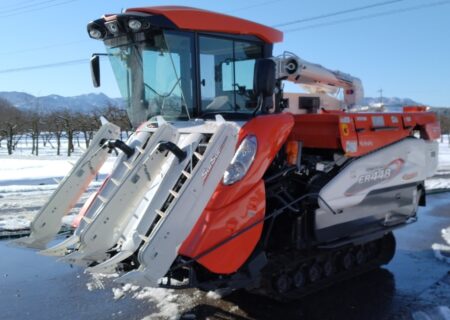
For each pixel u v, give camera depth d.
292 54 5.98
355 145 5.16
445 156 25.44
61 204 4.76
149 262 3.67
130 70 5.10
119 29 4.82
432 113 6.62
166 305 4.97
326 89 7.45
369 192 5.48
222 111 5.12
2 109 53.69
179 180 4.11
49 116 40.88
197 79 4.87
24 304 5.04
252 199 4.36
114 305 5.00
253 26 5.27
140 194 4.17
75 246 4.39
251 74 5.39
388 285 5.68
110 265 3.76
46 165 21.05
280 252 5.02
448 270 6.29
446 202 11.41
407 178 6.02
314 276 5.42
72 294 5.32
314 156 5.37
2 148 37.94
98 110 32.62
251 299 5.14
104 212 4.02
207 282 4.19
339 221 5.23
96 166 4.93
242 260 4.31
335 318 4.69
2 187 13.55
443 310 4.82
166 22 4.59
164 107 4.94
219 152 4.05
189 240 4.05
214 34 4.97
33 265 6.41
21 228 8.08
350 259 5.91
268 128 4.53
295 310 4.88
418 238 8.01
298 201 4.96
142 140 4.71
